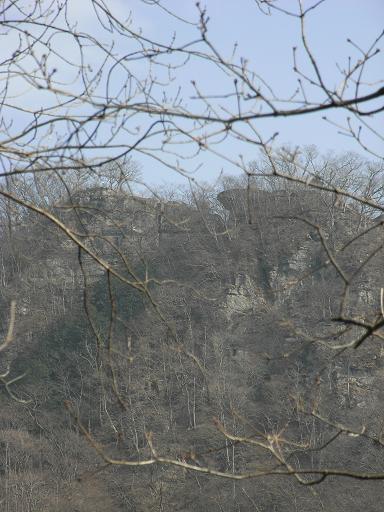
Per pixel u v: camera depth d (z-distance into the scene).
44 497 93.69
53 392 116.81
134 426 102.56
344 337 109.38
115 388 14.35
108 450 100.50
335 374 118.62
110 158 13.69
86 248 14.16
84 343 121.75
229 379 116.69
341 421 108.06
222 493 93.69
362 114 12.37
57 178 15.42
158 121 13.51
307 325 121.88
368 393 116.38
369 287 118.25
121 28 15.13
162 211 16.73
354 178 87.44
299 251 136.00
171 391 110.12
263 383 119.44
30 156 13.67
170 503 94.25
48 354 122.69
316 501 85.44
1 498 93.06
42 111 14.41
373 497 84.69
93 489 94.12
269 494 88.25
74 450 102.00
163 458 13.52
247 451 95.81
